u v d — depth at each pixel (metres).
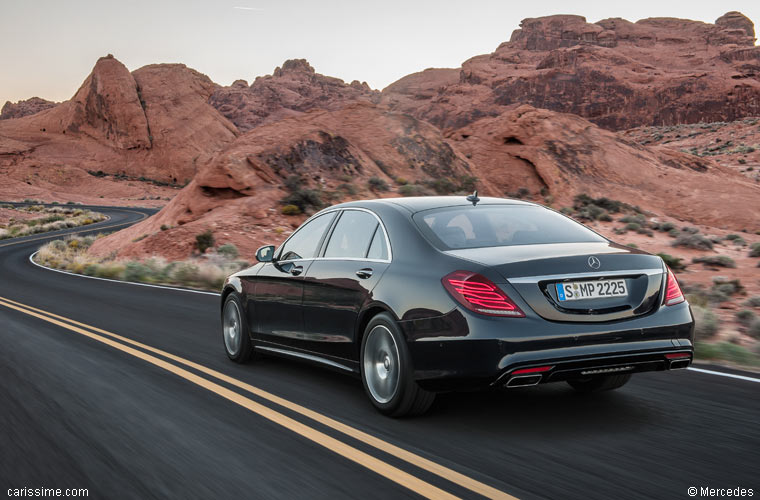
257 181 37.66
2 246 50.72
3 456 4.35
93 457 4.28
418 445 4.37
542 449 4.24
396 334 4.88
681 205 53.41
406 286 4.90
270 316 6.62
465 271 4.59
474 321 4.42
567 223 5.61
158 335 9.44
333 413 5.22
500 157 58.03
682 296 4.91
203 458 4.20
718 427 4.70
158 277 21.08
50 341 8.95
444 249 4.96
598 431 4.62
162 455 4.28
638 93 187.25
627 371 4.66
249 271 7.11
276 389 6.04
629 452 4.16
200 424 4.95
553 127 59.53
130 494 3.66
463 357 4.45
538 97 197.62
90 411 5.37
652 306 4.72
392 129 49.84
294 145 41.06
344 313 5.51
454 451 4.23
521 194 54.12
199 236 28.88
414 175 46.75
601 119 188.38
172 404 5.54
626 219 41.50
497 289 4.45
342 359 5.66
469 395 5.75
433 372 4.63
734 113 177.88
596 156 57.59
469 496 3.49
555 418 4.97
